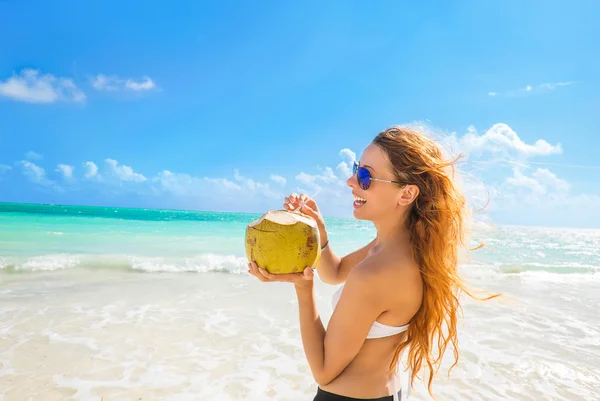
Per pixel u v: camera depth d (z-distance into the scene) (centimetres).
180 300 619
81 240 1347
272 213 150
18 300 586
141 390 343
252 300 629
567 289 846
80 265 852
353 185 160
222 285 729
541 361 427
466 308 633
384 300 142
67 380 356
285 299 639
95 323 500
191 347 437
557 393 358
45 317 515
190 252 1169
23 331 464
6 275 750
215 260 966
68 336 455
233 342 454
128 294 643
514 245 2083
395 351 154
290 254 142
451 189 152
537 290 821
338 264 213
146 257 970
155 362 397
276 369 389
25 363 385
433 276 144
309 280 149
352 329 140
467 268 1048
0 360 389
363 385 148
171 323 510
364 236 2012
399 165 149
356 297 139
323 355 147
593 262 1352
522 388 365
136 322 509
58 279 729
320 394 155
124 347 430
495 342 481
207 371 381
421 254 146
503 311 625
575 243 2470
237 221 3256
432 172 149
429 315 147
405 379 250
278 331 493
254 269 147
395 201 151
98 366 385
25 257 900
